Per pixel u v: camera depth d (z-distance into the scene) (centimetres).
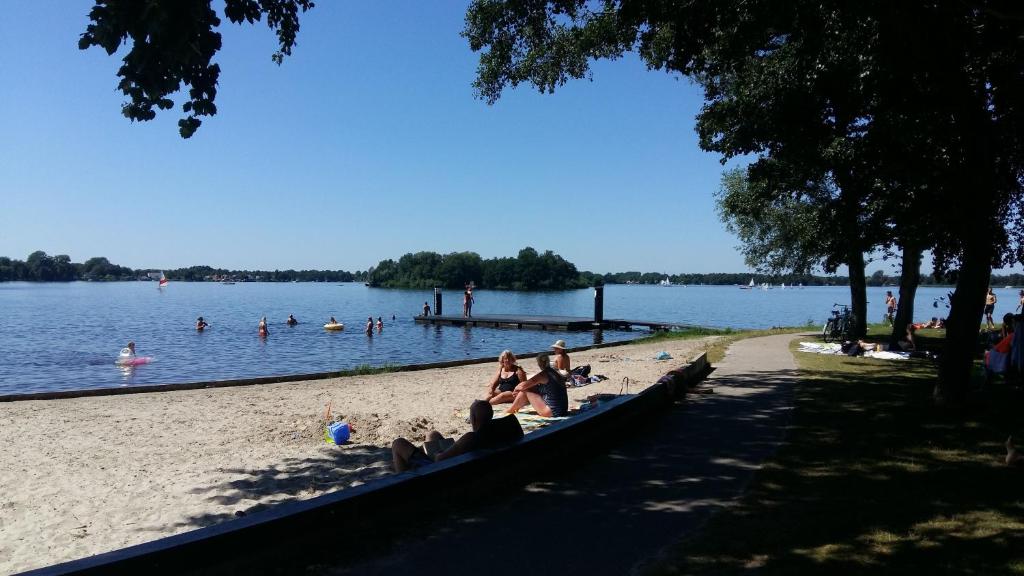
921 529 485
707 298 13688
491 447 613
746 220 2709
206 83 693
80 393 1330
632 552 460
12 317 5372
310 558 432
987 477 627
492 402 1128
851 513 527
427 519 525
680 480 643
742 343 2328
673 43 1033
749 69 1202
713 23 954
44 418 1082
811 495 583
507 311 7625
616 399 868
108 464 796
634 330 4700
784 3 834
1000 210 1128
